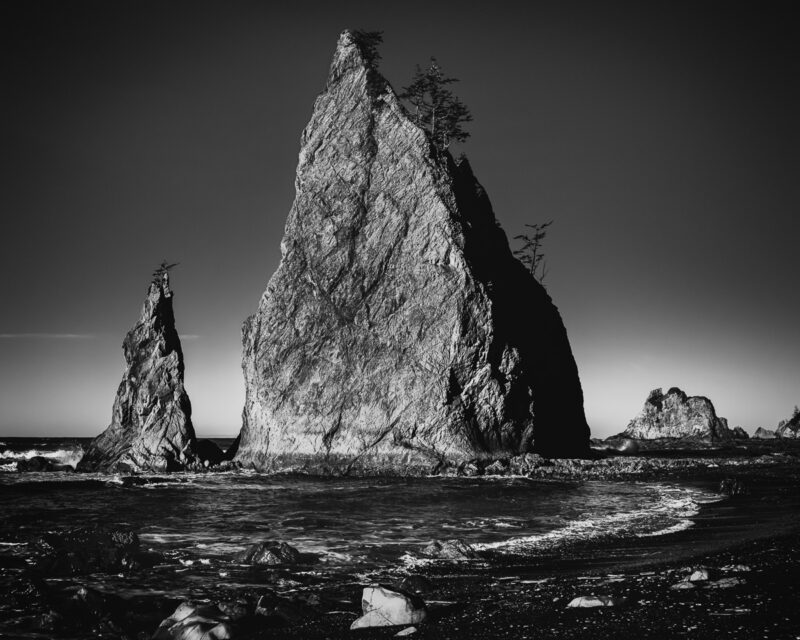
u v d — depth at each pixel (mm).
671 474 64125
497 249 81312
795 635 12266
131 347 69312
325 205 76562
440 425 66500
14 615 17938
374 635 14836
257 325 74000
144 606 19188
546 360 79500
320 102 81750
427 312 69688
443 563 24969
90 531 27000
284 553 25391
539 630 14016
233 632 15266
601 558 25266
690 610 14383
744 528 31484
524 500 46156
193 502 45906
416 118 84562
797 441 127625
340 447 67438
